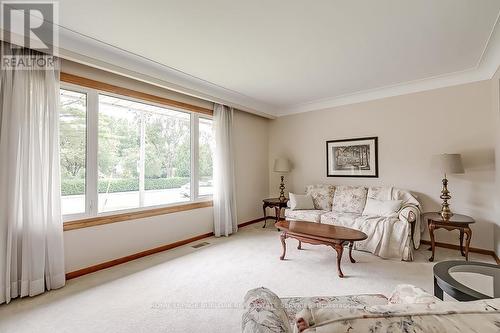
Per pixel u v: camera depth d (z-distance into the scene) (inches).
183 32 91.8
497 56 109.0
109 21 84.4
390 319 21.8
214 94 159.0
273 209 217.6
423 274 104.6
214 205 167.8
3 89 84.7
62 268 95.7
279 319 34.3
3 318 75.2
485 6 77.0
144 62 117.8
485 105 128.6
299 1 74.5
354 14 81.3
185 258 125.3
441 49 106.0
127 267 114.2
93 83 111.7
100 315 76.7
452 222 116.1
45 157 93.2
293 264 116.2
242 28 89.4
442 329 20.8
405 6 77.2
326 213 153.9
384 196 149.9
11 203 84.0
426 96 145.9
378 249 126.1
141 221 129.5
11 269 85.4
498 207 117.3
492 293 54.2
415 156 149.8
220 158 167.8
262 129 214.2
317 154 192.4
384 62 119.2
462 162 134.0
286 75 135.9
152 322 73.1
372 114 166.1
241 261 120.5
